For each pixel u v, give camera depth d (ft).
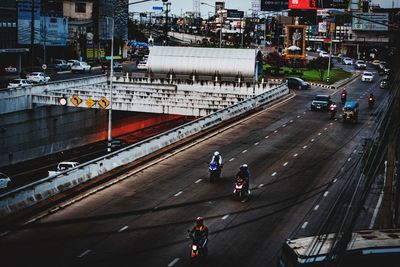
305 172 111.14
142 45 507.71
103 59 381.60
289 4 511.40
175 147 132.05
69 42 350.23
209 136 147.74
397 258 46.88
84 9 382.01
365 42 572.51
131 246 69.56
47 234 73.26
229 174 109.09
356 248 46.75
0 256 64.95
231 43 584.81
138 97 194.08
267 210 86.28
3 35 266.98
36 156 184.24
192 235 65.72
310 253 43.16
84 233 73.97
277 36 572.92
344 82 307.17
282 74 318.86
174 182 102.27
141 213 83.46
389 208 59.31
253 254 68.18
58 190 91.35
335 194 95.04
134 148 117.91
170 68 252.83
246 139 144.87
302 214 84.23
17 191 81.82
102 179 101.09
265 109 199.21
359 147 136.46
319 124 170.81
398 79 41.88
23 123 177.27
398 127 39.22
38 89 186.60
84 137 210.59
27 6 285.43
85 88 209.56
